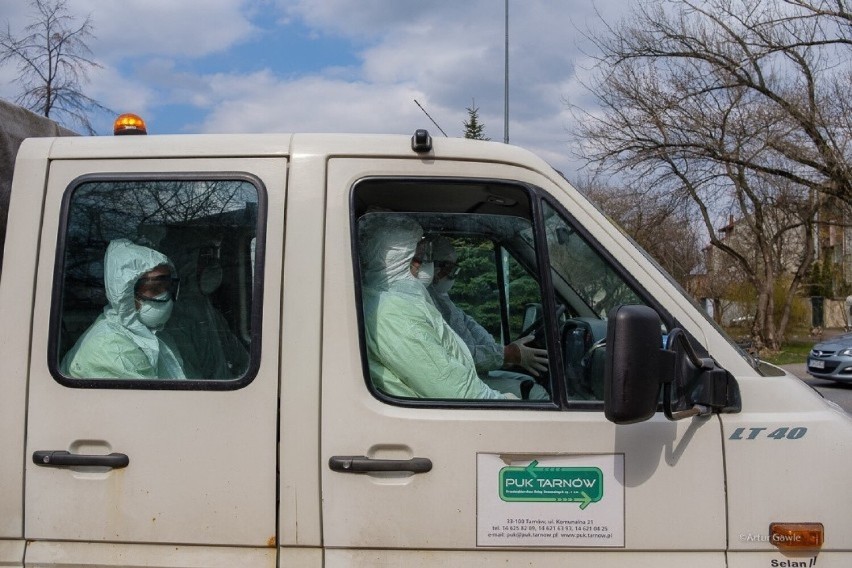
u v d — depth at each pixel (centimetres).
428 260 283
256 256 255
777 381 252
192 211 264
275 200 259
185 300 264
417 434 245
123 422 249
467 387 264
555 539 242
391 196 276
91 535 248
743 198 2569
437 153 263
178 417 248
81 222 265
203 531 246
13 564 248
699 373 243
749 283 3281
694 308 262
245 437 247
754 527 240
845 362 1638
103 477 248
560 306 267
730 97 2114
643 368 213
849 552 240
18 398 253
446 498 243
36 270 260
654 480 242
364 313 260
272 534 245
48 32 1193
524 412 248
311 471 245
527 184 265
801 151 2078
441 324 274
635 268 261
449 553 243
